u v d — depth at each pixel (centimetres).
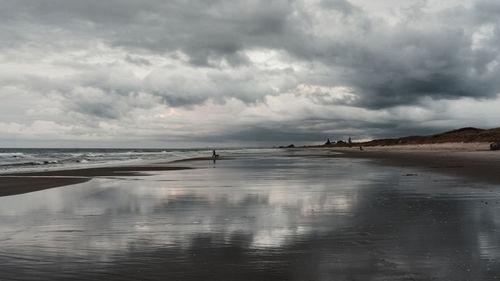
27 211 995
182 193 1361
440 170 2277
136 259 571
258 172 2431
